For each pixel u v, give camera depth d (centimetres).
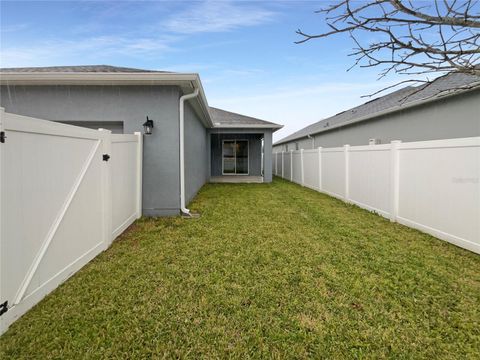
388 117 1013
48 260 284
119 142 487
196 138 974
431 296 287
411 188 539
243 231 510
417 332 231
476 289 301
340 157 856
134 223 563
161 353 208
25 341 216
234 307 266
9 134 226
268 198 884
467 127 689
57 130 296
